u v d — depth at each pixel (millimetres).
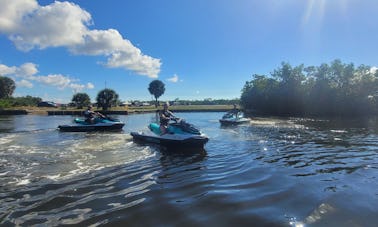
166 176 6977
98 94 53000
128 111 49562
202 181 6547
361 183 6266
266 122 25344
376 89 38312
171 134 11430
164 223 4305
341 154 9719
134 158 9078
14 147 11000
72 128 17719
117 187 6059
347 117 33156
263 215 4559
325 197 5348
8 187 5973
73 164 8062
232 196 5477
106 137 14352
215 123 24828
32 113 51281
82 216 4559
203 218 4469
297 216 4508
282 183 6324
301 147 11266
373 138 13812
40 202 5141
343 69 40469
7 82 82000
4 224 4266
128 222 4336
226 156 9562
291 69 44812
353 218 4406
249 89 51406
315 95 42125
